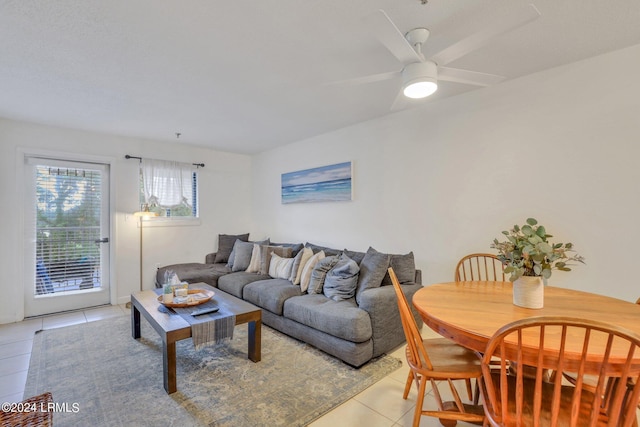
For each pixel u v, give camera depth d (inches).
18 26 68.9
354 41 76.4
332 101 117.2
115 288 159.6
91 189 155.7
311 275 125.7
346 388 82.0
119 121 138.2
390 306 100.9
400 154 130.3
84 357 99.0
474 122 108.8
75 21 67.4
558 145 92.0
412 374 76.5
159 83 99.6
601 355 40.5
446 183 116.4
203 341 85.3
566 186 90.7
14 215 134.3
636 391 38.4
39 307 141.2
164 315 92.3
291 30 71.7
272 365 94.6
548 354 42.6
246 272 160.4
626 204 81.9
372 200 140.7
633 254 81.0
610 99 83.8
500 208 103.2
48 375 88.0
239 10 64.3
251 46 78.4
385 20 53.5
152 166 172.2
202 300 103.7
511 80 100.3
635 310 58.9
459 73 72.7
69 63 86.1
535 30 73.0
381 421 69.7
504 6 63.9
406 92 73.5
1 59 83.7
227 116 133.2
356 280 115.1
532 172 96.7
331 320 96.7
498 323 53.0
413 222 126.4
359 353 91.7
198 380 86.1
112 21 67.6
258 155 210.1
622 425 44.9
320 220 165.8
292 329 112.3
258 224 209.9
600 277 85.4
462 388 83.3
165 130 153.3
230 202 206.1
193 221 189.0
